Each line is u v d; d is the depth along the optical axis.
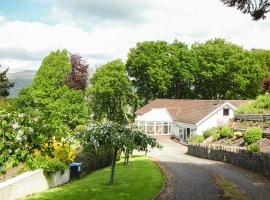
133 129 21.91
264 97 54.69
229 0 11.65
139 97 86.44
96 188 19.84
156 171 25.89
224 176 24.59
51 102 45.66
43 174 21.09
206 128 58.50
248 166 29.11
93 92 78.94
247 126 44.69
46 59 77.25
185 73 81.75
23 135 10.62
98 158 28.84
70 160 24.20
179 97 89.19
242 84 77.12
